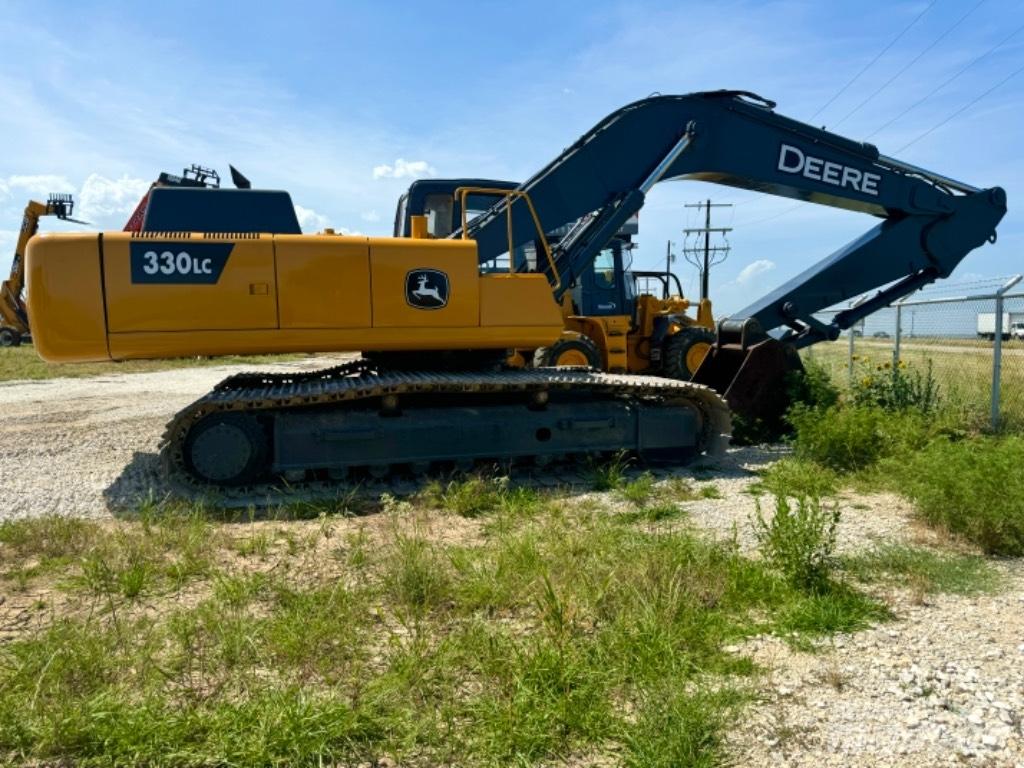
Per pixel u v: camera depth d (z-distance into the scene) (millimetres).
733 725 2982
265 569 4703
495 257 8109
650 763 2721
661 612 3828
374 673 3355
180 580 4516
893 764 2742
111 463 8062
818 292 9688
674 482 6832
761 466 7867
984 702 3139
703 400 7988
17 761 2764
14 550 5082
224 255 6539
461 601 4098
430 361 7668
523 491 6473
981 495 5105
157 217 6715
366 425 6941
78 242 6293
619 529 5352
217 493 6512
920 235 9812
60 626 3680
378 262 6883
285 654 3492
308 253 6711
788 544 4387
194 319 6480
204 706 3066
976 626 3881
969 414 9398
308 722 2857
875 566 4699
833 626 3857
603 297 12023
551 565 4512
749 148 9078
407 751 2816
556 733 2924
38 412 11781
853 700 3174
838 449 7477
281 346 6695
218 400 6551
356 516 6031
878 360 11656
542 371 7766
